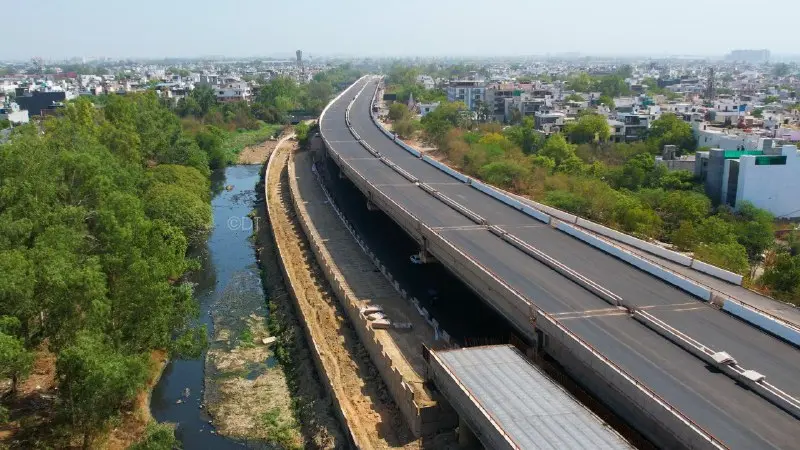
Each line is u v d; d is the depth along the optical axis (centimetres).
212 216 10950
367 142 14438
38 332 4716
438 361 4509
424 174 10738
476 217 7844
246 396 5784
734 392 3822
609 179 11900
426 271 8238
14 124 15525
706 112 17438
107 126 11025
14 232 5150
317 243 9456
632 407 3994
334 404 5334
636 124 16412
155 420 5375
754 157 9944
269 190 13350
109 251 5338
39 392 5241
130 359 4453
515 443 3447
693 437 3338
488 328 6400
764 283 6925
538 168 12406
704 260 7388
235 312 7612
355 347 6250
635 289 5434
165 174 10688
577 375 4591
